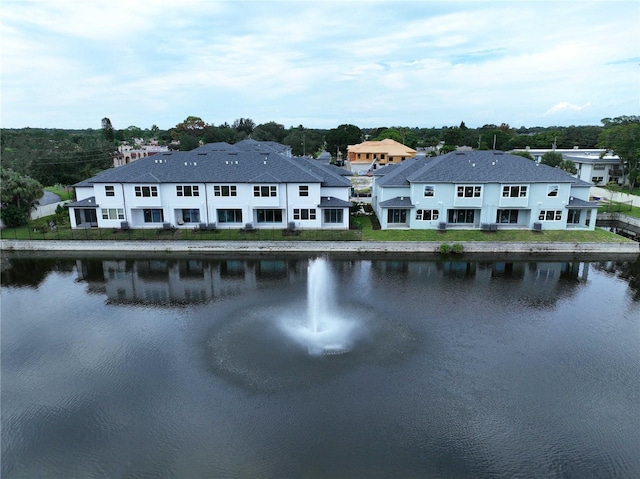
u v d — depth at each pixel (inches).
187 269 1652.3
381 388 866.8
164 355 996.6
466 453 702.5
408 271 1605.6
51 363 971.3
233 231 2031.3
